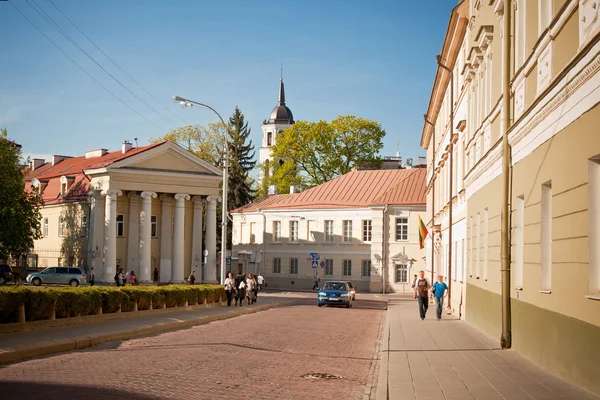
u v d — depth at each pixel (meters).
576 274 11.48
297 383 13.10
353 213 71.50
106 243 58.66
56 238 67.38
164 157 61.75
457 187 33.00
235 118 100.81
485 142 22.77
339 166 83.12
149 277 60.28
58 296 23.00
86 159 75.06
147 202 60.59
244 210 80.12
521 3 16.91
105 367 14.08
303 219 74.62
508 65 17.72
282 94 149.00
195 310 35.62
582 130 11.02
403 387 12.51
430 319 31.45
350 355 18.39
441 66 36.03
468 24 27.98
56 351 17.41
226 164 44.44
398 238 69.25
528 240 15.48
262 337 22.30
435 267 48.75
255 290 44.59
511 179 17.67
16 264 65.75
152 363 14.91
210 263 64.31
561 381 12.30
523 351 16.28
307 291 69.44
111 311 27.11
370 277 69.62
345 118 83.56
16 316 20.75
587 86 10.67
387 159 104.94
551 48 13.08
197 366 14.64
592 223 10.77
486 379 13.12
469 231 27.48
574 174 11.52
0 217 52.28
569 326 11.97
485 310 22.64
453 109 35.25
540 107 13.75
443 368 14.98
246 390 11.94
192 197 65.19
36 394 10.55
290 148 85.12
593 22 10.21
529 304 15.44
